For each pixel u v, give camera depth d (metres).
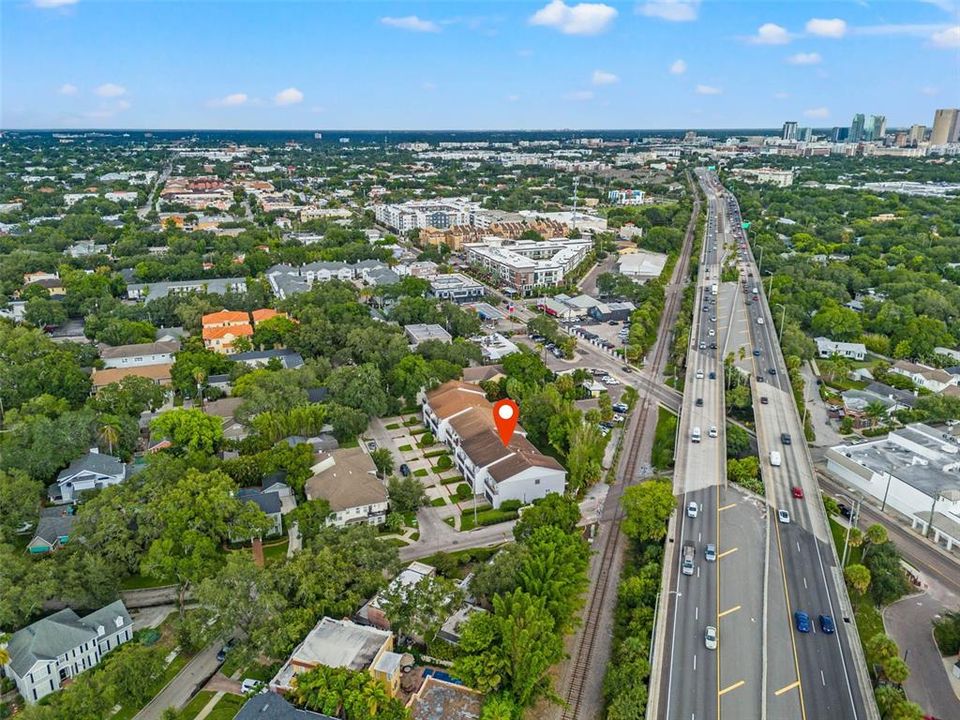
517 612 133.75
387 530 182.62
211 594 134.62
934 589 163.50
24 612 138.62
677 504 183.75
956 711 129.12
